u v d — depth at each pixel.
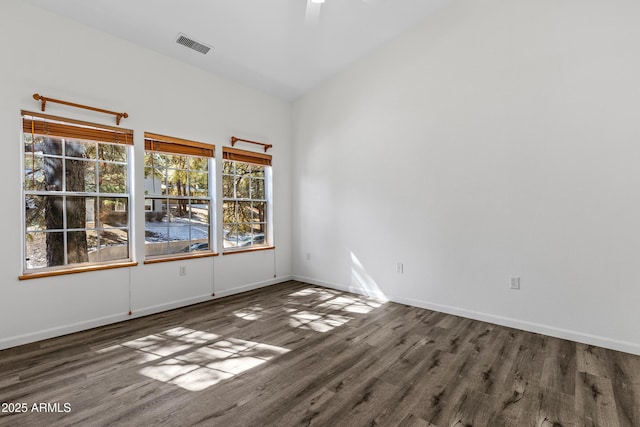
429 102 3.61
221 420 1.76
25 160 2.78
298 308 3.71
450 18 3.43
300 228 5.05
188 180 3.94
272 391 2.04
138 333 2.98
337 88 4.50
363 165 4.23
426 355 2.52
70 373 2.25
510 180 3.09
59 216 2.97
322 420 1.76
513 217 3.08
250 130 4.54
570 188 2.79
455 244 3.44
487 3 3.19
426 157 3.64
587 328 2.72
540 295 2.94
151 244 3.60
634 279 2.54
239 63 3.96
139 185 3.43
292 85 4.63
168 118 3.65
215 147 4.12
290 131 5.15
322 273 4.76
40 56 2.79
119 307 3.28
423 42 3.64
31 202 2.82
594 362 2.40
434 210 3.59
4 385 2.10
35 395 1.99
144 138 3.46
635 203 2.53
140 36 3.29
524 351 2.58
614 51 2.60
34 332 2.78
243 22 3.28
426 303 3.67
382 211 4.04
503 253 3.14
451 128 3.45
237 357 2.50
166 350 2.62
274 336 2.91
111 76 3.21
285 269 5.09
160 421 1.75
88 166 3.15
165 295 3.63
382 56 4.00
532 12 2.95
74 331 2.98
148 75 3.49
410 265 3.79
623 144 2.57
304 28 3.51
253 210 4.70
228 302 3.95
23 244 2.76
